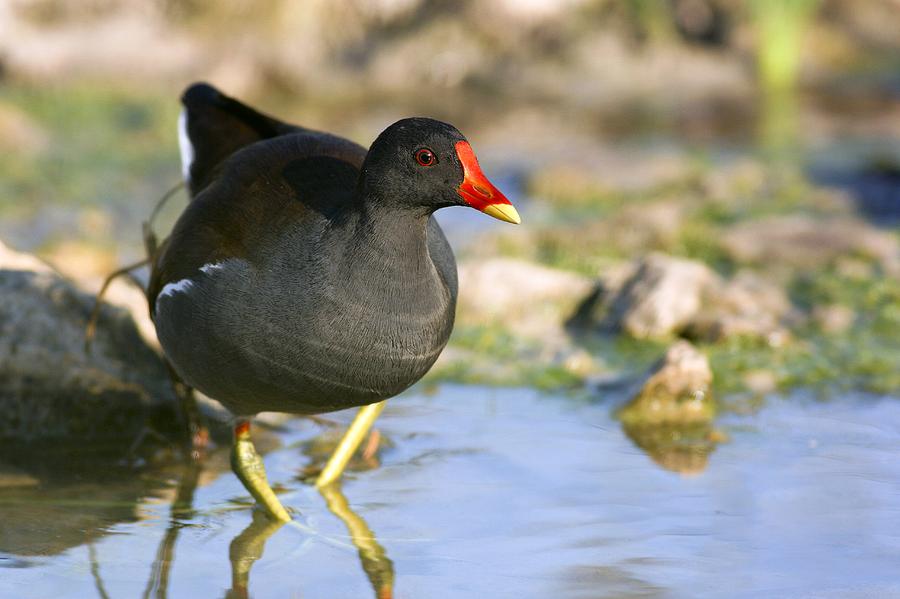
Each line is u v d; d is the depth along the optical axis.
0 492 8.86
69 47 24.80
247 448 8.58
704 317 12.53
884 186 18.47
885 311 13.07
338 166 8.01
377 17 26.94
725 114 24.48
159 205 9.50
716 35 28.70
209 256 7.72
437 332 7.69
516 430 10.14
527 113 24.59
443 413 10.55
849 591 7.16
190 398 9.65
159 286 8.18
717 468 9.24
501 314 13.16
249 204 7.83
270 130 9.18
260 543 8.07
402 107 24.67
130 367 10.42
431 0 27.06
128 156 19.95
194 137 9.35
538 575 7.46
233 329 7.55
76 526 8.28
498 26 27.03
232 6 26.19
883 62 29.38
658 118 24.16
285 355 7.51
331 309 7.38
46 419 10.00
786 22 26.66
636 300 12.88
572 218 17.27
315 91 25.42
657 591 7.21
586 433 10.08
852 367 11.61
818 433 10.01
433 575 7.52
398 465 9.38
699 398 10.49
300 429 10.27
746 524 8.17
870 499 8.55
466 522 8.30
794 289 13.91
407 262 7.46
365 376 7.57
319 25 26.70
